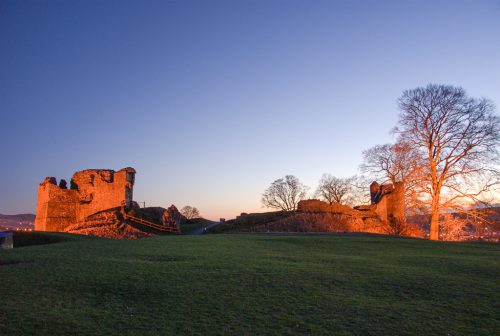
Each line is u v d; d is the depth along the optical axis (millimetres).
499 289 10141
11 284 10414
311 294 9594
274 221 49531
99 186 49969
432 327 7473
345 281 10922
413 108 37719
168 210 46375
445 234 36250
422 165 36188
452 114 35719
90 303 8859
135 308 8531
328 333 7184
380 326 7520
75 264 13406
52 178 52344
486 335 7094
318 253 17234
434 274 12008
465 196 34469
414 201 36438
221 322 7707
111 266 12961
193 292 9695
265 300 9094
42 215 51656
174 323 7652
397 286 10422
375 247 20016
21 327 7348
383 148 44312
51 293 9586
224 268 12656
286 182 88562
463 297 9414
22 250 18062
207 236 28047
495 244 22406
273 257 15492
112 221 43969
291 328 7418
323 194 86312
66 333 7117
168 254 16219
